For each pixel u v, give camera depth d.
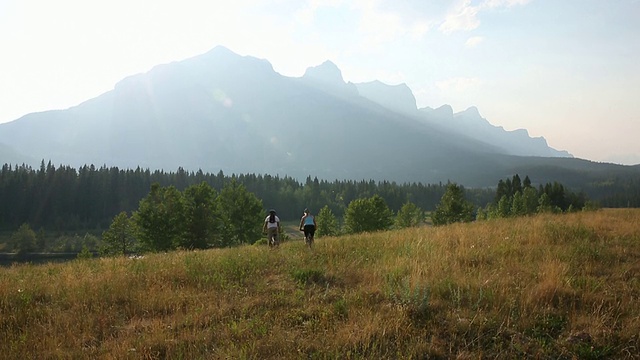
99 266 11.39
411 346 4.79
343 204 132.25
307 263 9.75
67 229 106.50
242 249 14.86
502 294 6.18
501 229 13.70
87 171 128.00
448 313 5.66
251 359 4.68
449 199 49.12
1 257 77.88
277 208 125.88
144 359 4.81
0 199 107.25
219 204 45.19
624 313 5.59
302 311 6.24
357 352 4.72
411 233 15.00
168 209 41.22
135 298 7.21
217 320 6.10
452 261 8.72
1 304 6.96
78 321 6.17
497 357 4.62
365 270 8.41
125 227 49.59
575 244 10.02
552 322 5.38
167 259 11.76
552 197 76.94
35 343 5.34
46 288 8.15
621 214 19.34
